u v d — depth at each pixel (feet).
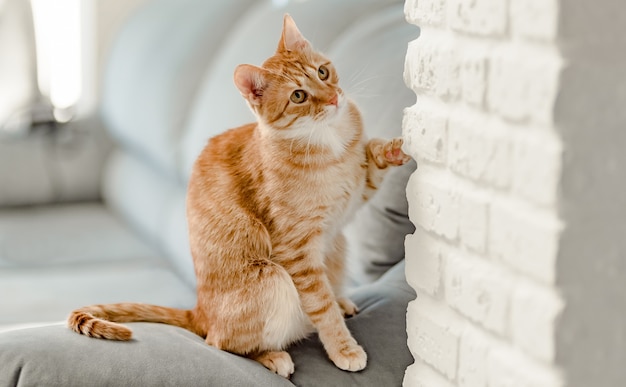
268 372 4.02
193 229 4.62
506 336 2.69
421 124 3.11
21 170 9.71
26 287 7.52
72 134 9.97
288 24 4.57
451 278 2.99
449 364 3.05
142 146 8.77
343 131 4.42
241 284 4.34
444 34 2.90
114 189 9.74
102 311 4.39
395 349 4.15
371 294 4.60
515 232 2.58
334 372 4.09
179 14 9.08
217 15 8.48
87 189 10.13
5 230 9.01
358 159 4.48
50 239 8.77
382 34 5.63
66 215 9.63
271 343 4.28
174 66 8.39
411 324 3.33
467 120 2.80
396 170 4.77
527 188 2.50
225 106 6.93
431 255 3.12
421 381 3.28
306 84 4.35
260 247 4.40
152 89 8.57
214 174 4.63
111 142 10.18
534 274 2.51
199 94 8.08
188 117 8.18
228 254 4.41
